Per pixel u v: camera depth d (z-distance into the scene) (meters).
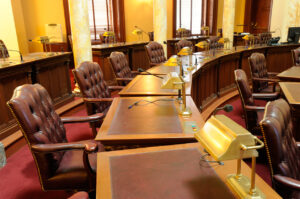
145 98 2.64
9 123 3.55
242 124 4.22
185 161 1.47
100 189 1.25
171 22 11.06
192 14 11.80
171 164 1.44
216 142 1.09
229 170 1.37
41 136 1.80
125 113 2.22
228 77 5.75
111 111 2.29
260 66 4.27
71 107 4.81
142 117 2.12
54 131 2.06
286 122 1.72
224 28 8.87
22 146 3.54
